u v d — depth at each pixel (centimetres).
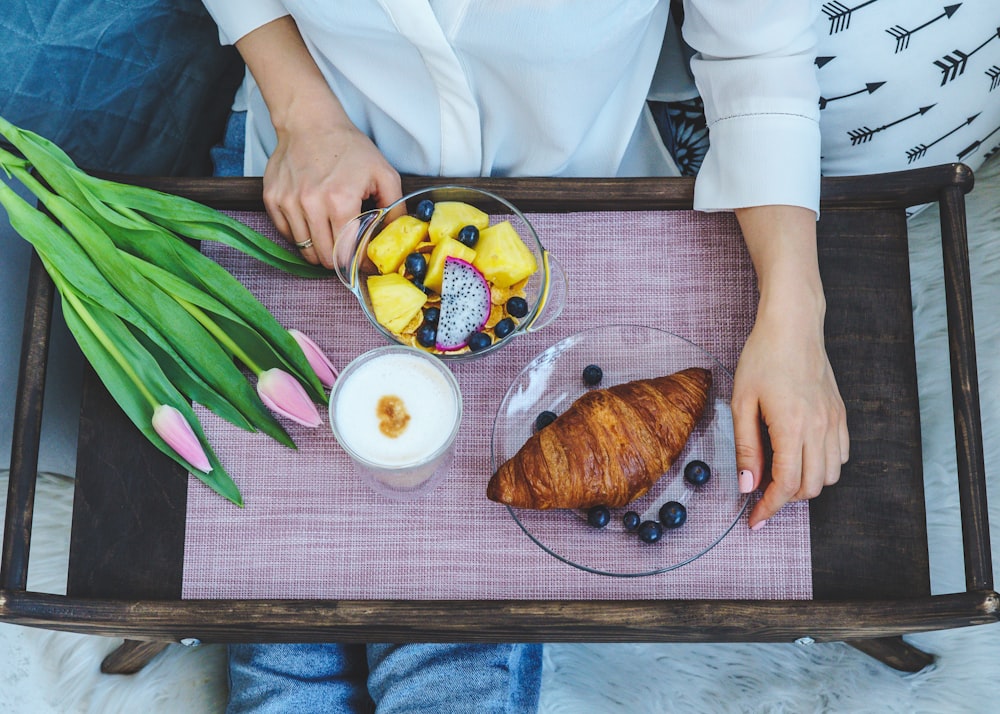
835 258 76
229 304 72
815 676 106
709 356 73
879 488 72
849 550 71
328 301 77
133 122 100
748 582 70
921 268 110
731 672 107
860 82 85
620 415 67
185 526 72
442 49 70
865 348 75
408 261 70
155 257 72
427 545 71
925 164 95
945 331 108
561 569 71
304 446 73
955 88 87
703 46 77
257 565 71
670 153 97
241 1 80
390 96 77
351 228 74
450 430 64
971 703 102
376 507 72
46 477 111
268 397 71
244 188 78
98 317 70
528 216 79
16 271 87
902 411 73
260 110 95
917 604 66
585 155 88
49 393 89
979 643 102
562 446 66
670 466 70
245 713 97
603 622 67
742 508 70
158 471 73
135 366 71
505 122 81
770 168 73
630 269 77
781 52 73
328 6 69
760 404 71
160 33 97
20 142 71
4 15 87
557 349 74
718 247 77
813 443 69
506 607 67
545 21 68
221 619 68
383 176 76
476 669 93
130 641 104
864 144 91
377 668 95
